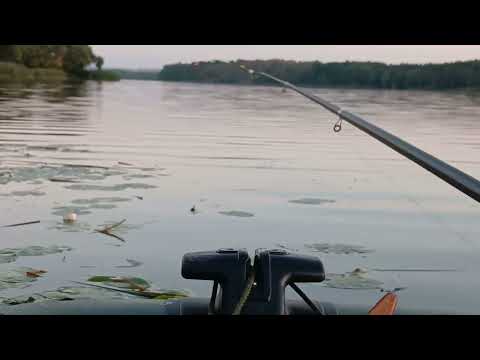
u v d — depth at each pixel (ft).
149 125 46.60
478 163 32.12
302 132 44.75
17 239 17.29
